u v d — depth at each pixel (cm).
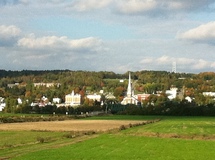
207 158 4166
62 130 9062
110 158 4106
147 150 4881
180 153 4594
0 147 5181
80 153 4488
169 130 8888
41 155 4238
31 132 8400
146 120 14600
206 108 19562
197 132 8262
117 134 7669
